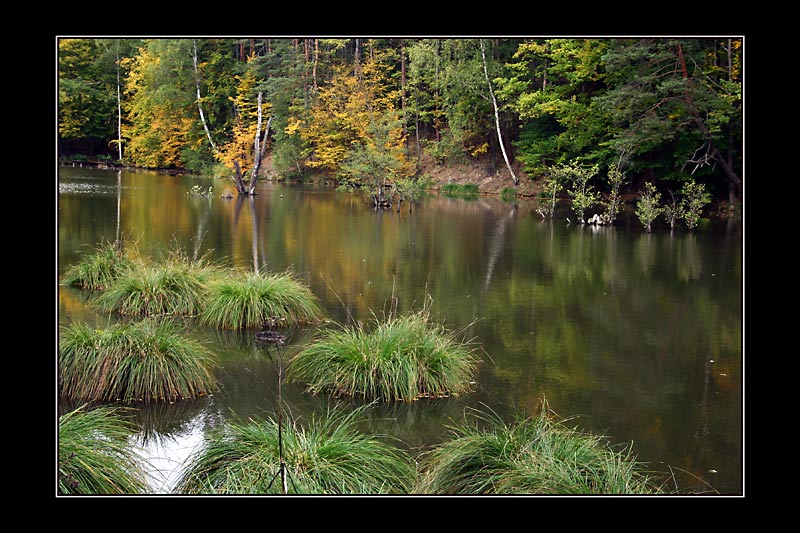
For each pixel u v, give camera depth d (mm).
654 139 19484
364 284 11180
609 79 23250
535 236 17078
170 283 8930
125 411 5680
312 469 4086
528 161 26375
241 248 14250
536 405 6145
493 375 6977
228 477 4031
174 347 6191
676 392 6574
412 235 16891
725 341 8305
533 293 10812
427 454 4992
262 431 4480
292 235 16328
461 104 30016
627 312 9688
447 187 30453
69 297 9367
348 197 27016
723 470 4965
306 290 9234
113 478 3977
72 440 3982
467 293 10750
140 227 16609
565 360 7520
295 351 7320
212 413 5688
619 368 7277
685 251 14891
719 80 20094
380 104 31781
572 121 24906
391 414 5797
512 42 29109
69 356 5949
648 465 5043
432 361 6410
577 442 4379
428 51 30438
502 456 4191
